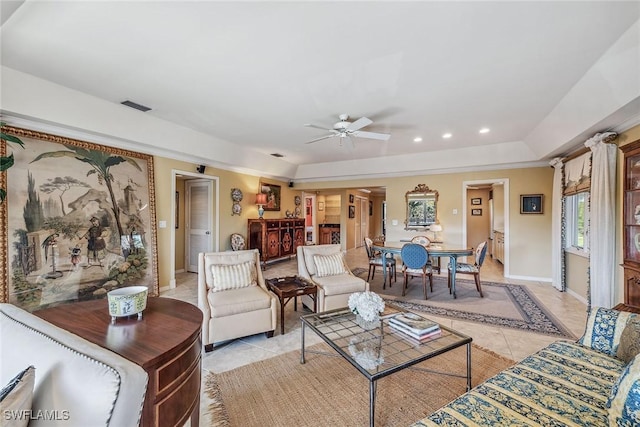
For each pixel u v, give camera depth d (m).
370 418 1.48
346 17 1.84
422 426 1.12
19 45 2.18
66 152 3.27
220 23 1.91
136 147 4.04
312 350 2.53
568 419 1.12
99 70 2.55
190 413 1.16
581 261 4.02
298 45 2.16
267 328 2.77
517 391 1.30
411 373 2.14
